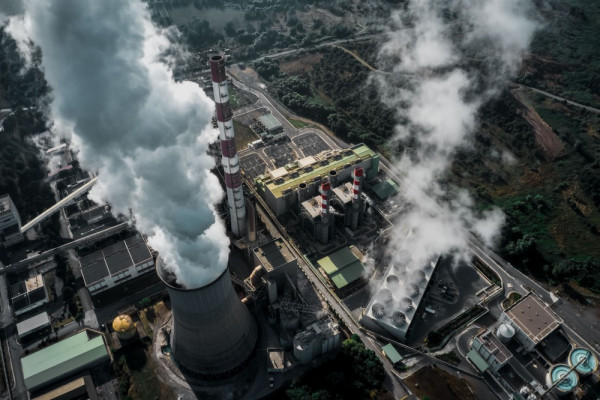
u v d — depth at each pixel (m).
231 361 140.25
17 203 192.50
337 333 143.75
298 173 193.75
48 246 179.25
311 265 173.62
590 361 142.50
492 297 164.38
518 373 144.38
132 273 167.50
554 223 191.38
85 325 156.38
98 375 144.62
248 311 150.00
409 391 139.62
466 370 145.12
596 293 167.12
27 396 140.38
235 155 153.50
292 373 143.62
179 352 141.38
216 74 132.88
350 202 180.50
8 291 165.62
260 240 176.62
